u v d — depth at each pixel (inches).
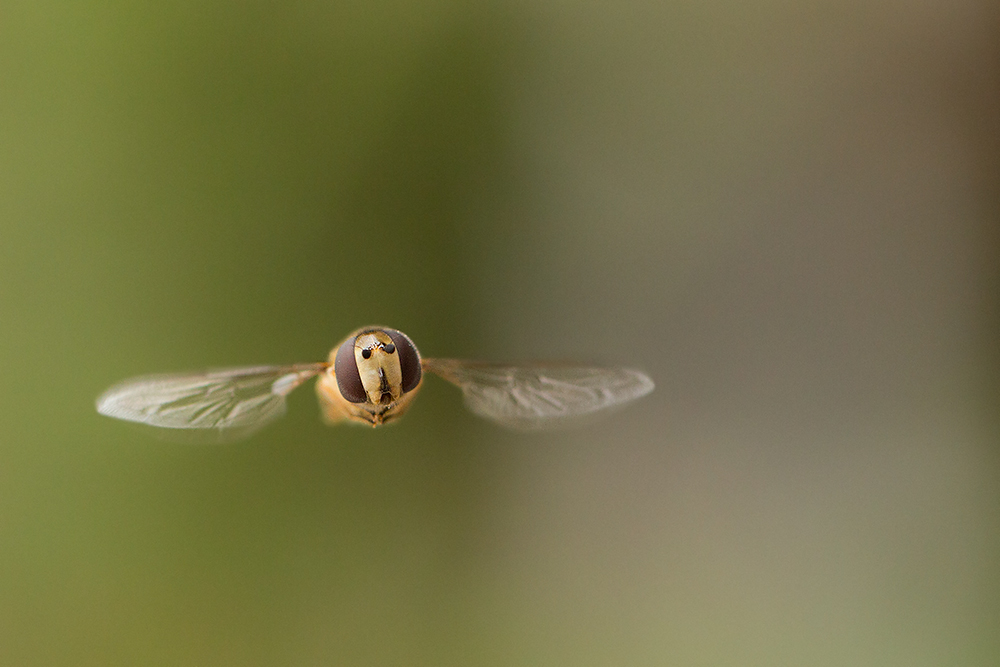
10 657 8.4
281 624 8.5
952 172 9.0
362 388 7.6
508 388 7.8
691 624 8.5
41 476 8.4
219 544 8.5
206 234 8.6
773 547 8.7
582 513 8.7
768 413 9.0
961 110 8.9
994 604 8.5
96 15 8.6
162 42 8.6
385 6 8.8
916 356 8.9
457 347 8.8
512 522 8.7
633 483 8.8
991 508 8.6
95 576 8.4
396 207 8.8
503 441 8.7
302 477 8.6
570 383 7.8
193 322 8.6
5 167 8.6
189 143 8.6
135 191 8.6
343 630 8.5
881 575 8.6
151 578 8.4
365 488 8.6
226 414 7.7
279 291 8.7
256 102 8.7
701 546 8.7
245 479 8.5
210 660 8.4
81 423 8.5
